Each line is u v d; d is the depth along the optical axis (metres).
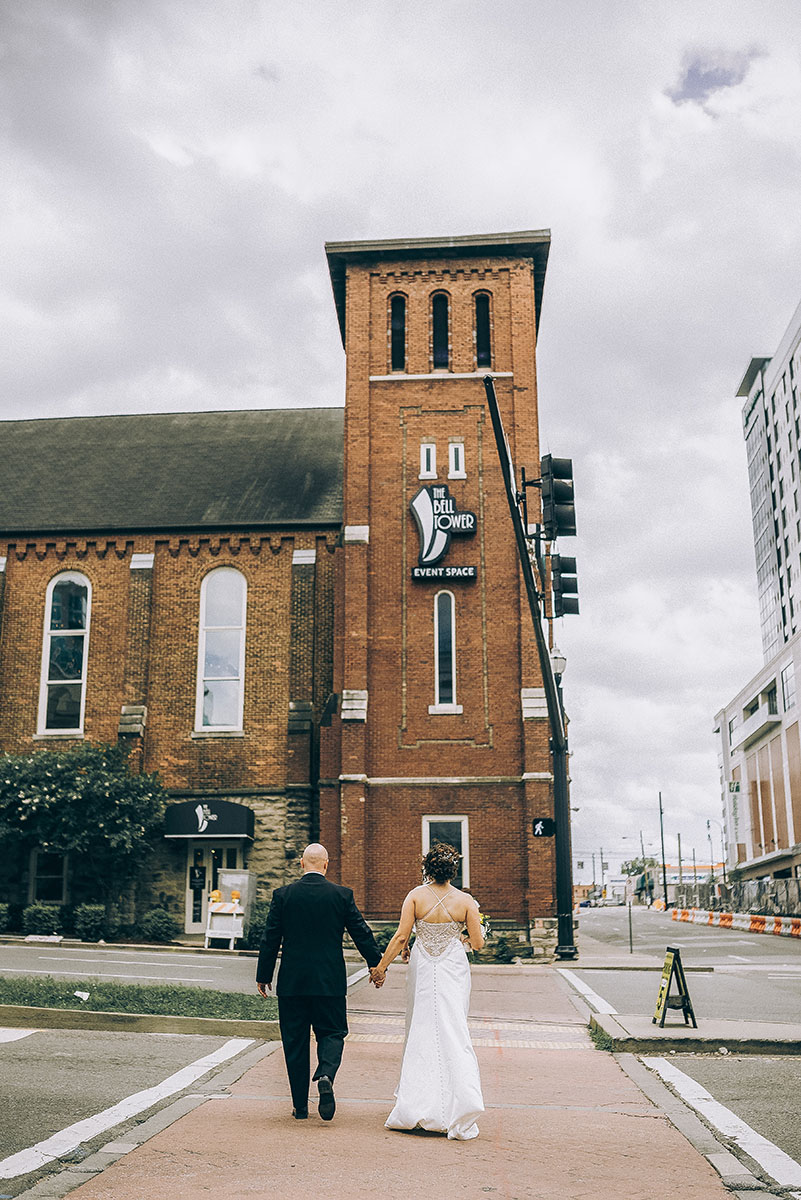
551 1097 8.72
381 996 16.64
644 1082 9.34
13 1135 6.93
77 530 30.58
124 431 35.91
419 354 29.89
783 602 98.75
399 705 27.73
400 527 28.81
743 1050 10.98
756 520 109.12
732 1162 6.64
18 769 27.03
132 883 27.81
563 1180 6.21
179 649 29.72
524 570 18.88
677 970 12.01
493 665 27.83
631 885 28.16
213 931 25.69
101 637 30.08
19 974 17.12
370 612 28.33
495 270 30.27
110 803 27.00
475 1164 6.52
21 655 30.22
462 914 7.56
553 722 23.02
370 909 26.62
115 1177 6.08
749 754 79.38
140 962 21.03
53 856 28.48
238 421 36.03
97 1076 8.99
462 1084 7.14
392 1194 5.84
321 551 30.16
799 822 61.34
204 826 27.42
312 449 33.91
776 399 100.31
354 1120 7.63
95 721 29.59
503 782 27.09
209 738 29.02
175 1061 9.84
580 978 20.42
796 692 60.91
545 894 26.12
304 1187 5.93
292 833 28.06
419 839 27.00
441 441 29.23
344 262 30.72
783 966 24.61
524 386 29.36
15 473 33.78
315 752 28.77
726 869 90.44
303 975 7.58
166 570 30.27
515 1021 13.63
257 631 29.62
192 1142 6.89
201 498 31.75
